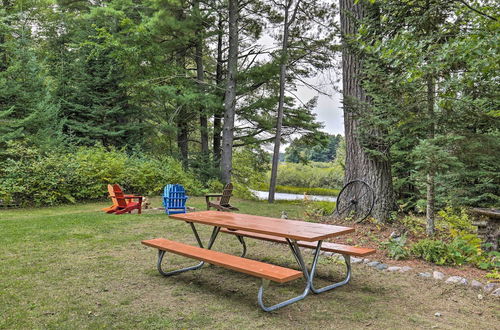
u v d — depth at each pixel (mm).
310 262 4391
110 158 11125
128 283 3434
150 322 2549
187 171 14203
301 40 14133
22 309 2721
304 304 2988
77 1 14133
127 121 16312
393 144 6281
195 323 2553
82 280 3471
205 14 12891
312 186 28281
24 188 8727
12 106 11461
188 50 15242
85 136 14812
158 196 12133
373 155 6164
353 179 6562
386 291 3357
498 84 4922
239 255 4707
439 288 3451
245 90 13867
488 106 5535
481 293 3324
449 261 4227
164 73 13492
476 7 4395
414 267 4102
